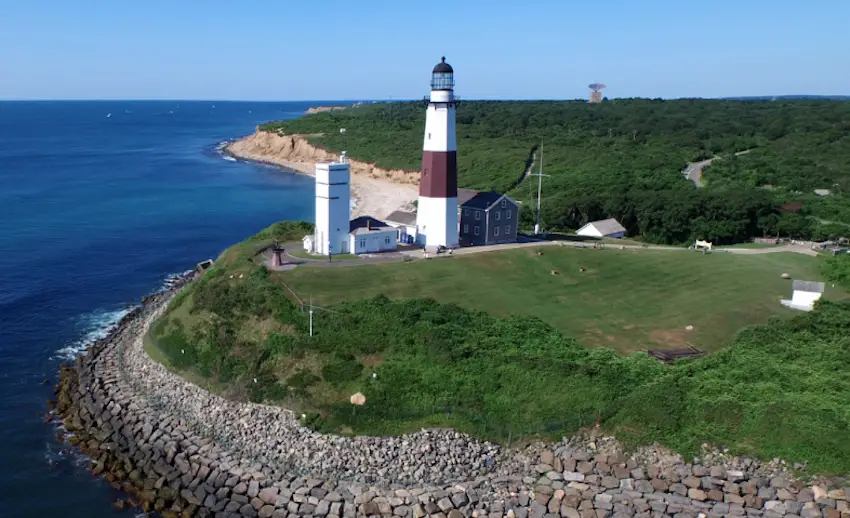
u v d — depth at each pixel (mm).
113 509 35031
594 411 37344
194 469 36562
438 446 36312
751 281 56812
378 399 38906
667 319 49406
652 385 38562
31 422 43312
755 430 35156
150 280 73938
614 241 75312
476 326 45688
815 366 40969
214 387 42406
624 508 32219
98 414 42938
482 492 33688
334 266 56469
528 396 38656
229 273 53812
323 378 40812
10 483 37062
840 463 32938
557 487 33781
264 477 35312
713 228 77938
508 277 57062
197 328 47688
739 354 42406
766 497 32281
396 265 57750
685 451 34781
